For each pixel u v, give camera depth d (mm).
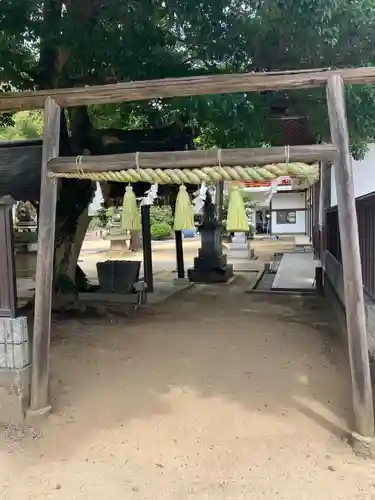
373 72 3188
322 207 10641
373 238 4512
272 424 3449
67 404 3865
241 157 3354
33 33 5203
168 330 6191
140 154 3500
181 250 10852
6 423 3568
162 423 3508
